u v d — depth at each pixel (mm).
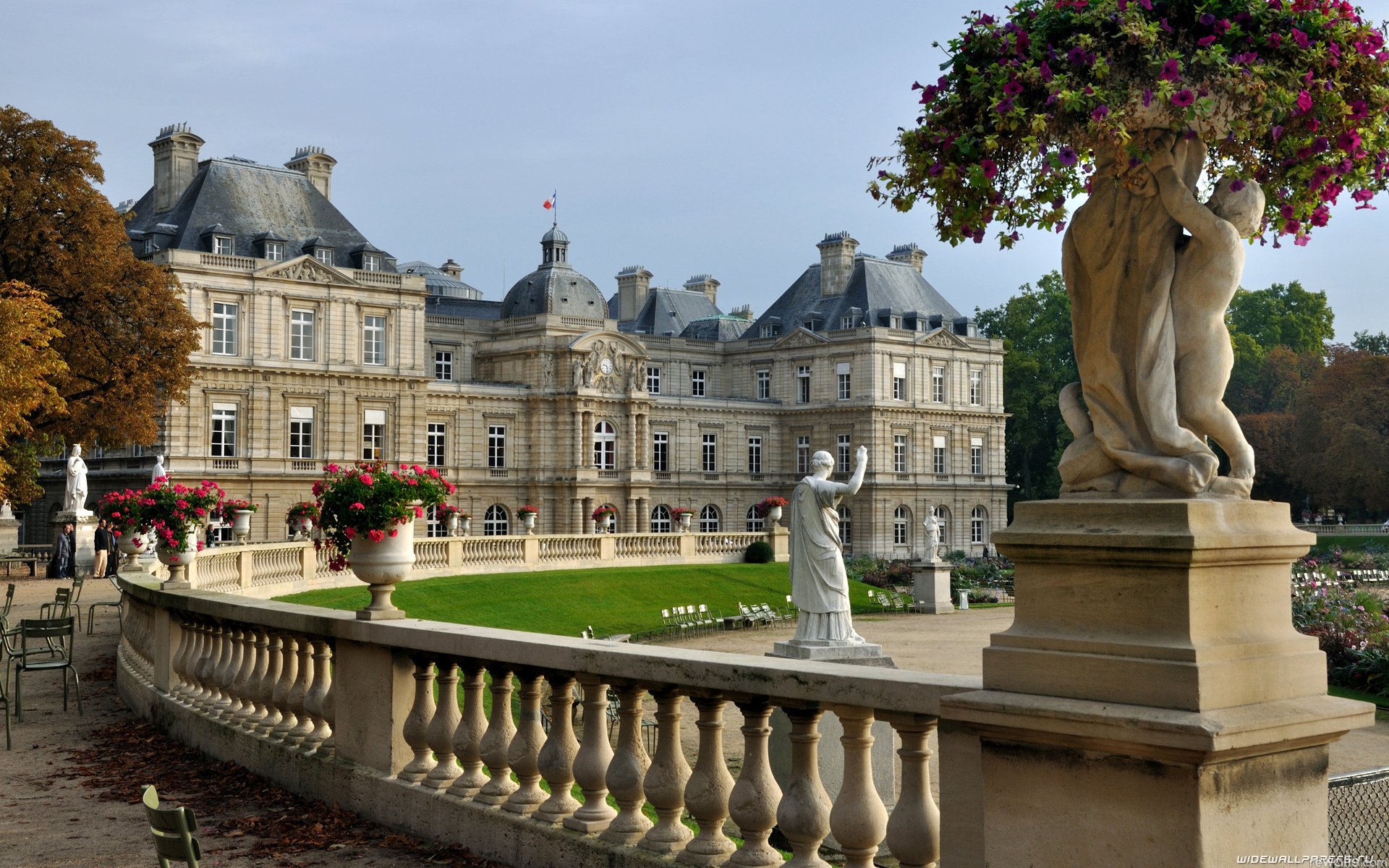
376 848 8852
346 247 82000
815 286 115625
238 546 38094
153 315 51906
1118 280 5250
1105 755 4793
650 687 7219
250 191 79500
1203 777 4547
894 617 51500
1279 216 5625
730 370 116938
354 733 9984
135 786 11445
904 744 5883
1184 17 5129
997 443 113875
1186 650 4637
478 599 43062
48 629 15984
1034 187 5602
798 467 110188
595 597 47062
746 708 6668
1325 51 4957
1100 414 5289
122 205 87562
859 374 106188
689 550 59594
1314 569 48000
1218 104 5020
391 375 81125
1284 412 107062
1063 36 5180
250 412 75438
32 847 9367
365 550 9984
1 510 57906
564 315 97562
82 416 50594
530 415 95688
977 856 5508
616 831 7398
